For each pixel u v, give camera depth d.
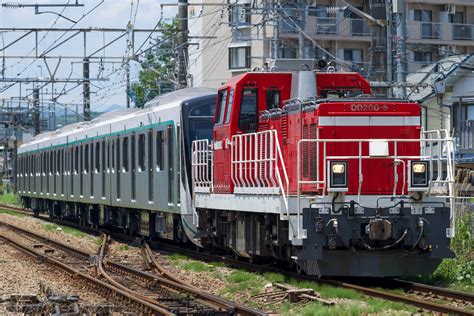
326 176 37.72
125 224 70.31
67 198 88.44
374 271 37.84
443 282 40.53
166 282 40.31
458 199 51.59
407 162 38.34
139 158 63.62
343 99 39.25
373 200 37.94
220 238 49.88
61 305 33.28
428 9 143.00
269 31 130.25
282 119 42.19
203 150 50.56
